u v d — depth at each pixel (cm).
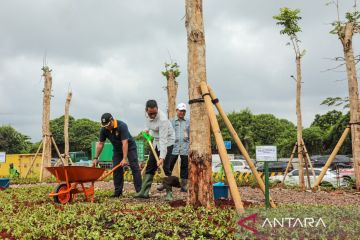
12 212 852
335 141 4434
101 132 1077
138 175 1082
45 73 2175
